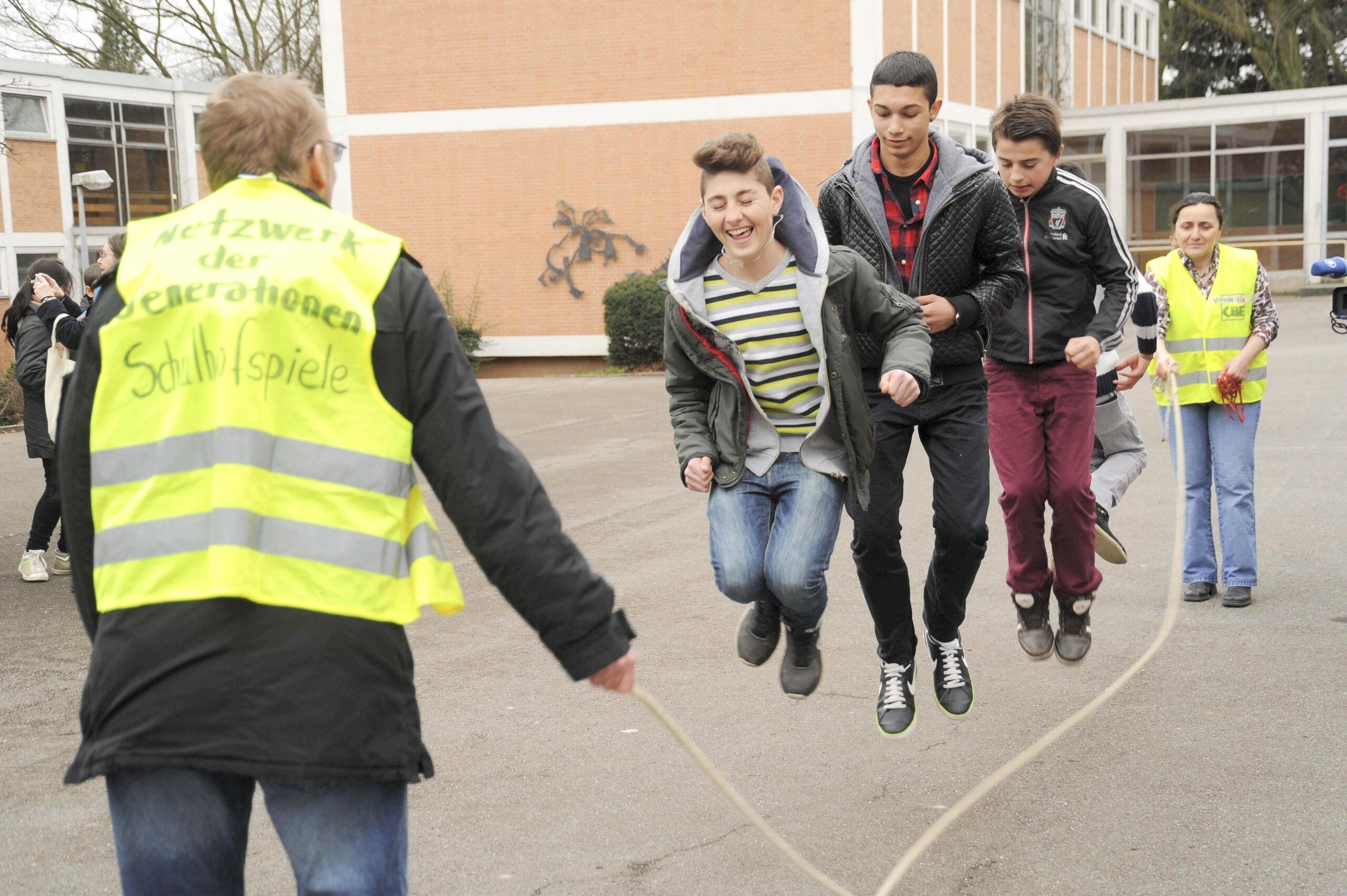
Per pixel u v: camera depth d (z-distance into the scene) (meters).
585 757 4.45
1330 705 4.68
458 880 3.52
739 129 23.41
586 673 2.20
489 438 2.18
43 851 3.83
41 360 7.75
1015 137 4.60
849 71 22.88
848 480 3.93
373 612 2.10
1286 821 3.72
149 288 2.16
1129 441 5.94
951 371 4.21
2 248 25.50
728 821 3.88
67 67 26.47
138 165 28.02
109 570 2.11
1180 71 47.72
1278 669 5.14
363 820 2.10
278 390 2.10
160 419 2.12
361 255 2.19
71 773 2.08
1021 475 4.75
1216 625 5.82
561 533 2.20
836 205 4.35
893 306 3.81
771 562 3.77
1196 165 31.89
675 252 3.75
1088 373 4.72
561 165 24.23
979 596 6.52
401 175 24.91
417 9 24.45
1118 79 39.62
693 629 6.11
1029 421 4.77
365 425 2.13
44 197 26.27
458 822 3.92
